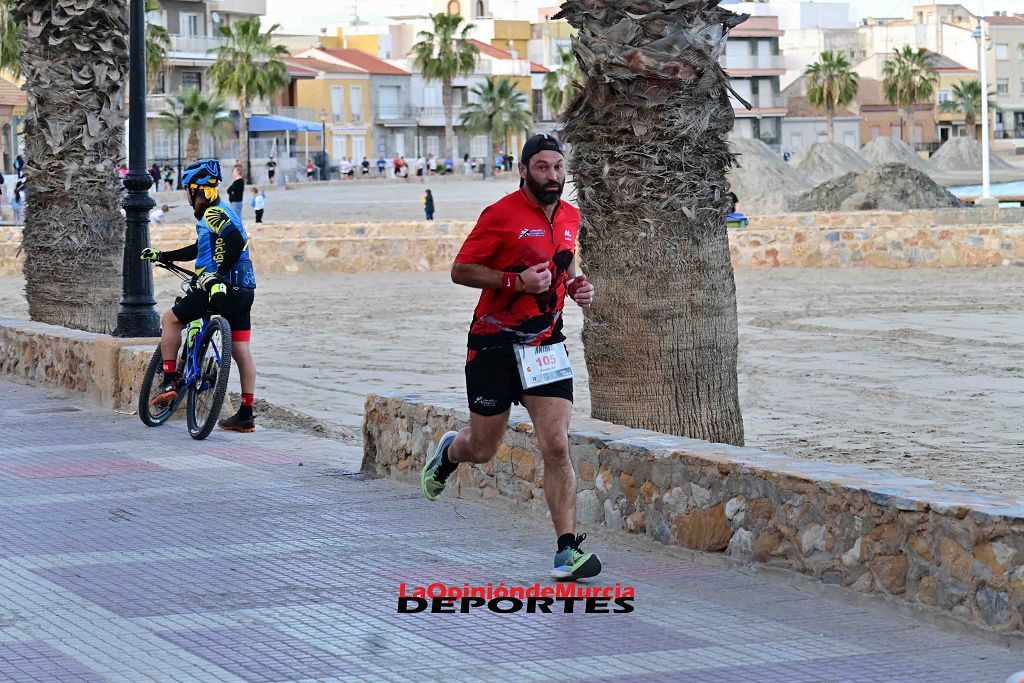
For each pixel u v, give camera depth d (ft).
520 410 33.37
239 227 43.01
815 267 121.39
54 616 23.94
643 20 31.40
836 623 23.31
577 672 20.83
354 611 24.14
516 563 27.40
